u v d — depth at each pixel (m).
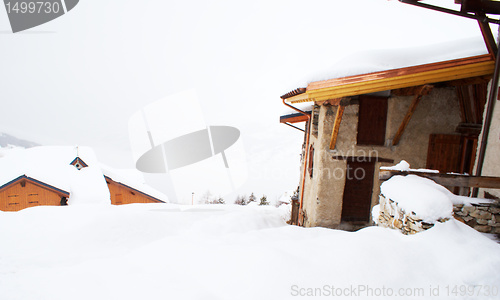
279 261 3.43
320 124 7.95
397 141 7.49
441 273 3.23
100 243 4.80
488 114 5.79
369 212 7.88
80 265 3.74
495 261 3.28
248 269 3.36
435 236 3.77
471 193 6.07
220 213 7.45
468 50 6.45
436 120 7.47
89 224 5.25
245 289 3.02
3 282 3.29
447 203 4.09
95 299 2.92
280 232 5.24
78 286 3.17
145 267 3.61
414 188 4.51
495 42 5.73
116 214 5.70
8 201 13.34
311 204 8.65
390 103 7.49
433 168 7.46
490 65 5.97
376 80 6.21
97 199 14.50
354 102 7.50
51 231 5.12
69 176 15.59
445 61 6.00
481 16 5.63
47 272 3.57
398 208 4.73
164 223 6.00
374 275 3.18
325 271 3.27
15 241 4.68
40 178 13.56
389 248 3.63
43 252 4.34
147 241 5.13
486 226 4.24
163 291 3.03
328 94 6.65
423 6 5.88
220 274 3.35
